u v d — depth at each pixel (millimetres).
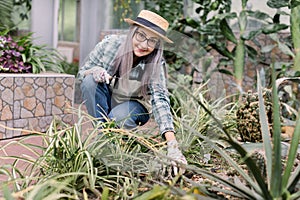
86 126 2188
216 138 2260
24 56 3865
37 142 3127
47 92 3566
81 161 1675
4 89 3182
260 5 5098
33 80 3428
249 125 2529
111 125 1929
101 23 6250
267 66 4969
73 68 5902
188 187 1720
